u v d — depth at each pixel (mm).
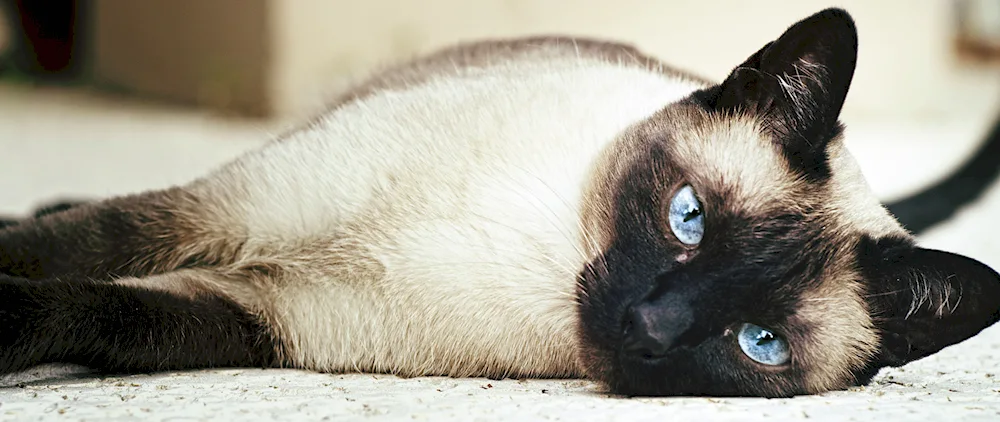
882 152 1613
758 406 541
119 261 645
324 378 598
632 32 1887
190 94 2010
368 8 1812
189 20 1975
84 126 1830
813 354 586
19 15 2279
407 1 1822
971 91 2480
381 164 629
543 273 603
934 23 2211
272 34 1825
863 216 612
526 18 1855
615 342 575
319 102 880
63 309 558
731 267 572
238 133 1728
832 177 610
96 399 529
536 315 607
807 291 584
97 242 645
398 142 634
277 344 621
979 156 872
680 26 1907
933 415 523
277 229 632
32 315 552
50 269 643
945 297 596
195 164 1361
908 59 2176
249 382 574
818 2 1961
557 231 603
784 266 579
